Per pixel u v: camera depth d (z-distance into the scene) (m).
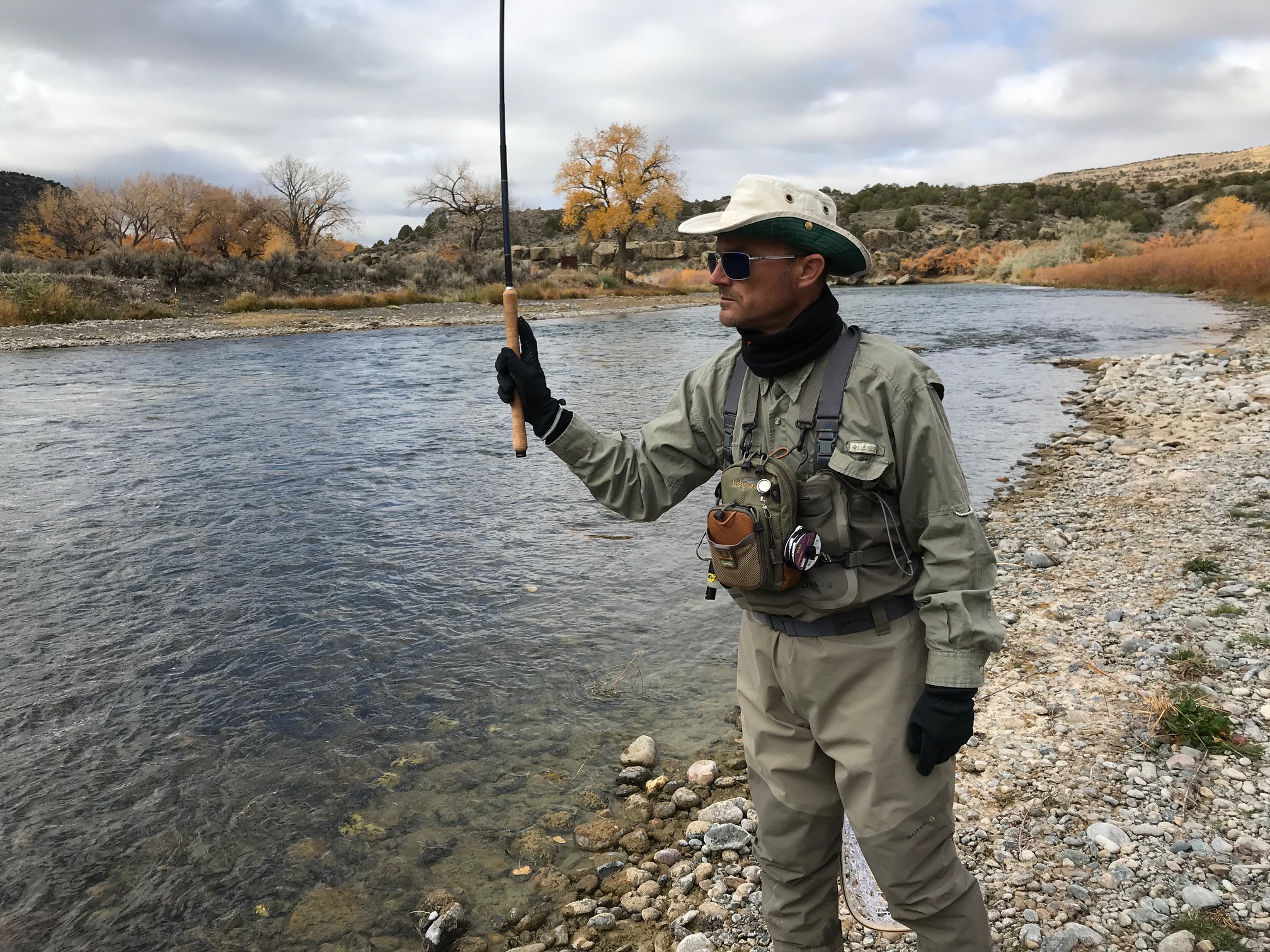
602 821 3.27
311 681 4.41
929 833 1.79
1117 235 60.94
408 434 10.55
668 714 4.05
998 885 2.66
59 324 26.05
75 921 2.85
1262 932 2.39
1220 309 26.66
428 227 89.31
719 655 4.62
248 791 3.52
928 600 1.73
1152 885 2.61
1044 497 7.26
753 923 2.65
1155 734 3.39
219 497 7.70
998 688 3.92
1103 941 2.41
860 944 2.48
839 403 1.76
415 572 5.88
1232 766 3.15
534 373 1.99
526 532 6.71
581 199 57.50
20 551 6.31
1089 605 4.77
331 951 2.70
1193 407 10.53
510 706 4.14
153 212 51.25
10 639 4.89
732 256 1.79
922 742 1.71
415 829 3.27
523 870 3.03
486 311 33.78
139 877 3.04
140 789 3.54
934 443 1.72
